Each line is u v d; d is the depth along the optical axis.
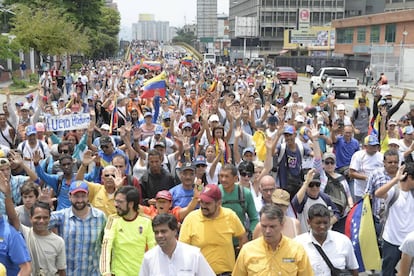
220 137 10.06
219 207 5.88
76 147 10.45
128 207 5.88
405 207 6.66
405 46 49.56
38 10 49.19
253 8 127.88
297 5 121.38
